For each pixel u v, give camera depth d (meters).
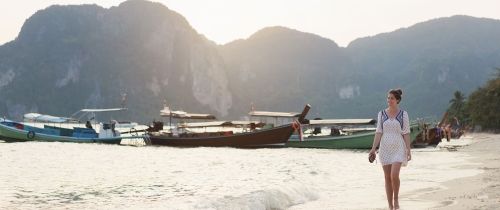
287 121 48.81
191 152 37.41
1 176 19.05
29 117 55.88
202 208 9.03
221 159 29.59
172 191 14.16
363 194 11.55
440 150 37.72
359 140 41.25
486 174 15.06
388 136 7.89
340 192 12.04
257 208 9.21
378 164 23.33
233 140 43.84
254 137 43.16
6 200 12.41
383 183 14.34
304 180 15.34
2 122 47.59
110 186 15.66
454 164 21.05
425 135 44.06
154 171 21.61
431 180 13.97
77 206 11.32
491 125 115.50
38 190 14.60
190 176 18.95
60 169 22.59
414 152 34.59
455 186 11.98
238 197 9.72
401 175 15.73
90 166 24.39
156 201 11.80
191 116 50.97
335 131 45.31
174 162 27.20
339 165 23.25
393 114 7.91
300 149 42.03
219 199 9.66
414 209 8.36
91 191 14.41
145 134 50.19
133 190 14.55
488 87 120.56
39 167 23.64
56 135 48.84
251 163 25.95
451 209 7.96
